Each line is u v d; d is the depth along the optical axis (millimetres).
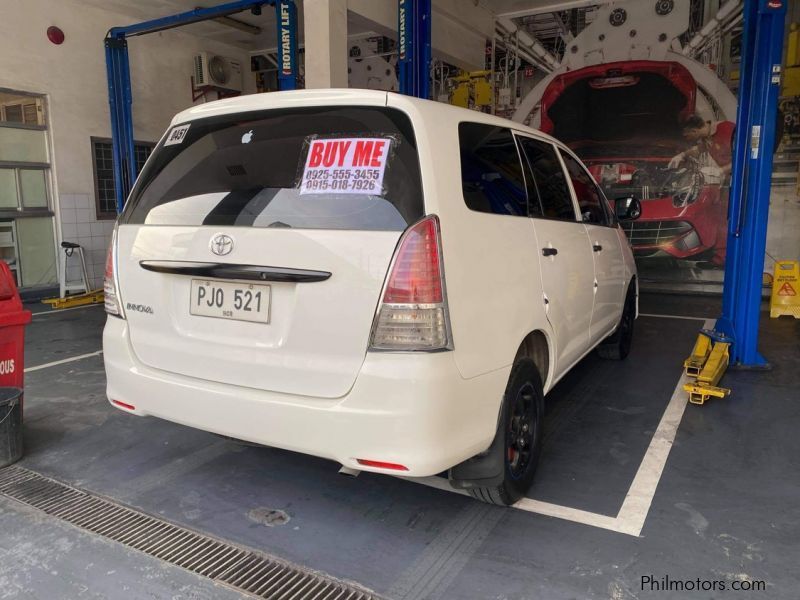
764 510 2637
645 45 8977
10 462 3115
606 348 4914
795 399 4059
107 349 2588
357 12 6602
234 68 11273
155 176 2574
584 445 3354
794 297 6891
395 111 2156
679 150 8992
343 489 2861
